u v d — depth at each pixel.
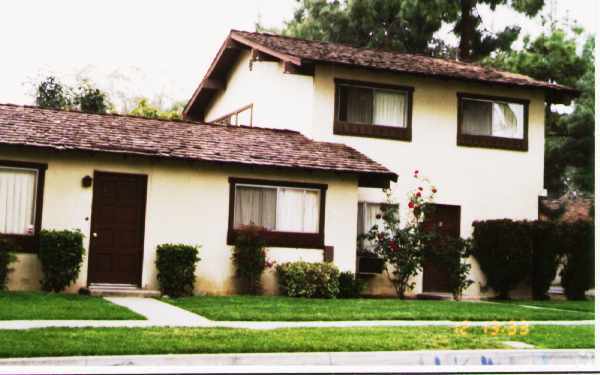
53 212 16.61
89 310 12.99
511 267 20.05
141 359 9.07
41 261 16.08
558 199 33.50
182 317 12.98
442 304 16.56
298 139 19.86
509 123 22.02
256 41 21.69
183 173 17.69
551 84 21.95
